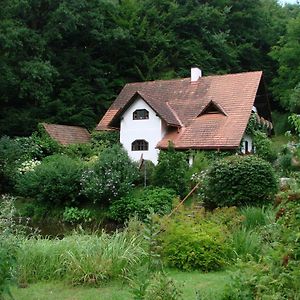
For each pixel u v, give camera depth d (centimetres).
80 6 3491
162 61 4134
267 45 5034
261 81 3053
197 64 4281
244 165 1673
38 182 2161
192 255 965
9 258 570
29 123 3328
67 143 2961
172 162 2177
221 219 1189
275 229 521
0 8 3012
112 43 3919
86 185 2111
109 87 3909
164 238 998
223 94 2906
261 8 5159
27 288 815
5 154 2534
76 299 755
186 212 1172
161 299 513
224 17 4641
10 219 905
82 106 3634
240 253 987
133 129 2831
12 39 2972
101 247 915
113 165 2153
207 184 1762
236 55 4634
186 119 2836
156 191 2067
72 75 3725
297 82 4409
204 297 578
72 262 870
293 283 430
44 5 3444
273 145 2831
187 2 4550
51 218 2128
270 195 1633
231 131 2586
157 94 3141
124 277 845
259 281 458
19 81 3091
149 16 4397
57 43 3812
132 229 1085
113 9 3969
